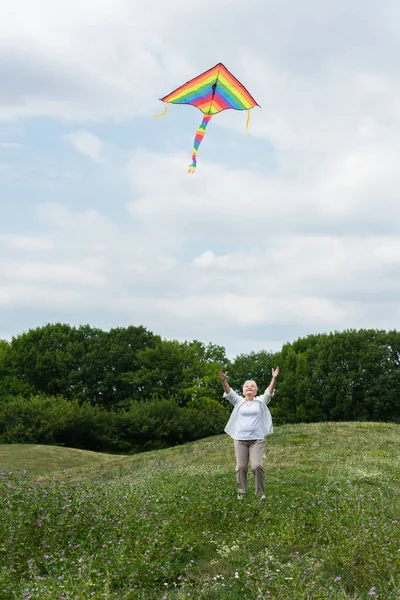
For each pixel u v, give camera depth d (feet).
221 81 31.22
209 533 31.01
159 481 45.27
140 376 205.67
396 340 185.57
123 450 173.68
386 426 82.53
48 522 29.73
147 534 28.96
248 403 38.40
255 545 29.30
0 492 33.81
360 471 49.98
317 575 24.86
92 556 26.45
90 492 36.58
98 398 204.33
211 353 228.02
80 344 207.00
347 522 31.12
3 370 204.44
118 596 23.35
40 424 151.33
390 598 22.84
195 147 32.58
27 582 24.70
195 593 24.35
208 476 46.19
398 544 27.86
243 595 23.95
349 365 183.83
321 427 81.56
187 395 206.39
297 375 191.01
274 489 41.24
